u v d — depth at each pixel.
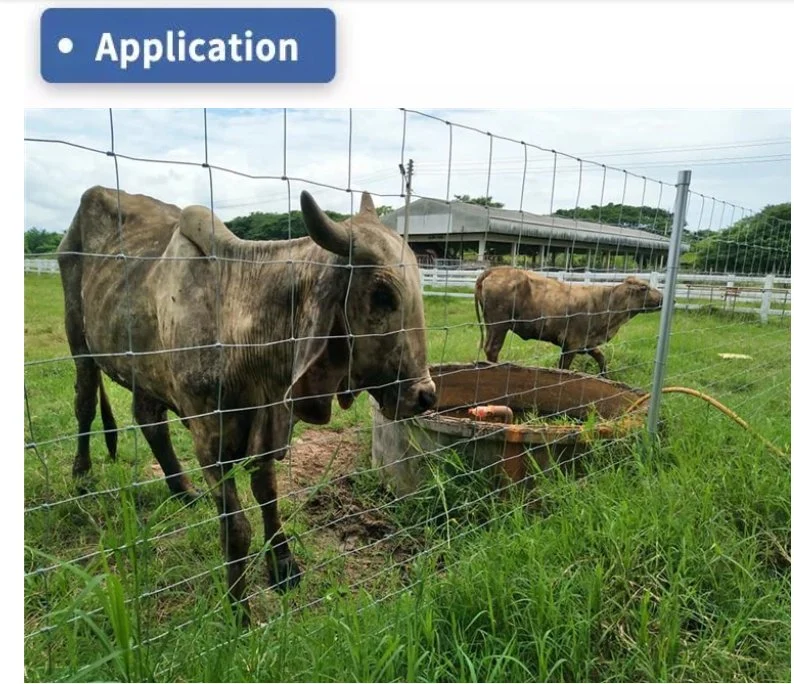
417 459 3.78
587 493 3.25
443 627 2.38
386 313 2.56
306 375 2.67
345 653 2.05
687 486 3.33
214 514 3.64
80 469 3.98
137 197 3.87
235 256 2.81
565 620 2.38
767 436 4.26
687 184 3.92
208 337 2.74
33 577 2.75
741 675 2.30
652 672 2.24
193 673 1.87
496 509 3.45
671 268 3.94
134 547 1.78
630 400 4.68
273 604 2.90
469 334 9.58
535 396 5.00
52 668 1.85
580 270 11.71
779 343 8.82
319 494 4.05
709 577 2.73
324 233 2.38
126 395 6.04
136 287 3.19
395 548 3.41
